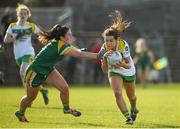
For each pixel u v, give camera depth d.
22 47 37.34
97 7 98.94
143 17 97.75
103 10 98.06
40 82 28.22
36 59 28.08
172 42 88.56
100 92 58.94
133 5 99.31
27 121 29.17
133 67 29.64
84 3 99.38
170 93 58.50
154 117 32.97
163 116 33.59
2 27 57.56
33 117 31.66
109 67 29.11
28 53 37.28
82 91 60.88
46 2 97.06
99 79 82.19
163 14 98.00
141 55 71.75
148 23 97.50
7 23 57.06
